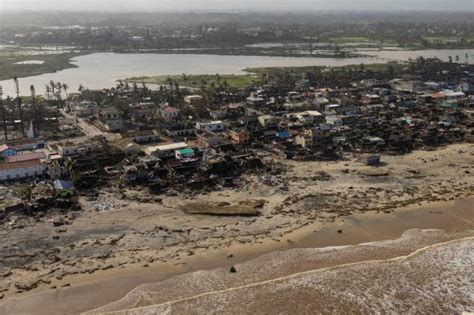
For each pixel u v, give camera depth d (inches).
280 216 4379.9
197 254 3759.8
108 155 5674.2
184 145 6013.8
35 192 4793.3
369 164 5689.0
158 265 3607.3
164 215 4397.1
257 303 3211.1
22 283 3363.7
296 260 3703.3
